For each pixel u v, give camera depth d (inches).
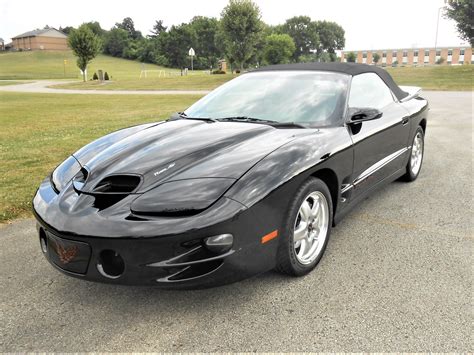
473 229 148.5
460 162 240.5
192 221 91.6
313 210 119.0
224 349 90.1
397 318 98.6
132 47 5132.9
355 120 133.6
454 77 1138.7
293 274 115.2
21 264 132.3
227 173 100.8
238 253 96.0
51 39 5428.2
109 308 106.8
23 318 103.8
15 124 471.2
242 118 139.4
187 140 120.1
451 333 92.8
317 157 114.2
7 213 175.0
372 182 155.2
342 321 98.1
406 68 1462.8
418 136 202.5
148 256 92.2
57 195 110.3
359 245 137.3
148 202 95.9
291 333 94.5
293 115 137.0
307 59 5157.5
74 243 96.9
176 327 98.1
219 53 4862.2
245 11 1581.0
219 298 108.8
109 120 482.3
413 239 141.3
